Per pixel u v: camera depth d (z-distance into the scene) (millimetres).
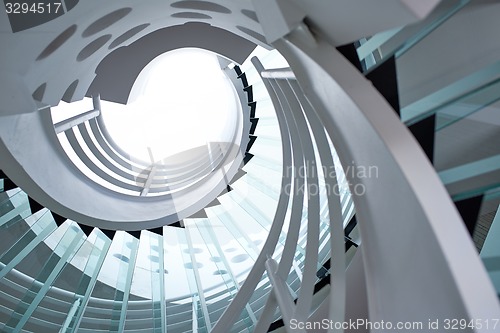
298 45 2436
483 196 2234
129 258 8352
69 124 7008
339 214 4129
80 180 7387
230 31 6324
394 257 2480
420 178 1895
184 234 9266
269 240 6465
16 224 6535
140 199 8930
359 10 1915
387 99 2428
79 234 7789
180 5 5695
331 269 3941
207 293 8328
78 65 5656
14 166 5082
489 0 2439
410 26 2449
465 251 1776
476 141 2240
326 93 2557
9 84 3936
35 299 6418
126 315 7562
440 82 2455
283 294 4984
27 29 3752
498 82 1880
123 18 5309
